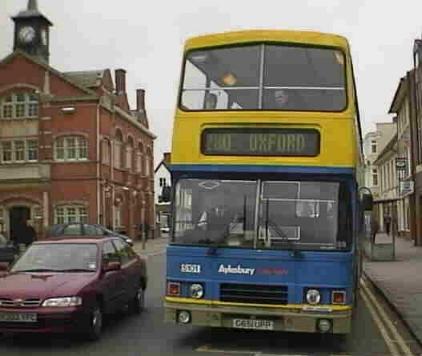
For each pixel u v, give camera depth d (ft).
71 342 35.96
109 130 172.55
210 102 34.04
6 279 36.65
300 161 32.65
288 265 31.94
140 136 204.44
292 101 33.47
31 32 172.76
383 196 215.10
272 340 36.52
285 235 32.24
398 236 173.27
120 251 44.65
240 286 32.27
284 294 31.91
